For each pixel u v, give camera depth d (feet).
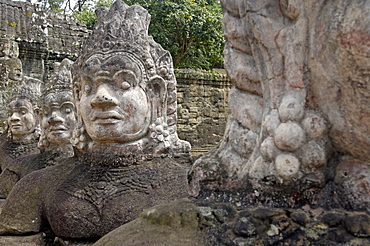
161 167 7.66
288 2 3.27
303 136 3.24
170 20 26.89
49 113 11.14
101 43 7.86
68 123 11.04
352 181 3.18
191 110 26.45
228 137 3.96
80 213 7.00
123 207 6.84
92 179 7.44
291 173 3.27
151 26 26.78
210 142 26.94
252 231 3.05
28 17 27.30
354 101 2.93
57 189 7.60
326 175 3.28
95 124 7.59
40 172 8.61
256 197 3.49
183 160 8.45
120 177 7.38
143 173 7.45
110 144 7.77
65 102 10.98
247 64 3.82
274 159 3.40
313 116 3.23
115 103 7.45
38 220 7.80
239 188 3.64
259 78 3.70
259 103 3.78
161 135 8.05
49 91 11.17
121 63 7.58
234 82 3.97
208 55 31.81
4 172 11.66
